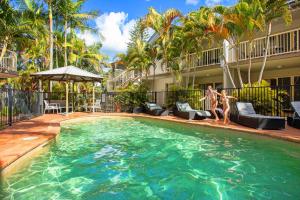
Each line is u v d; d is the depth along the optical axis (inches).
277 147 246.2
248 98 434.6
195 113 435.8
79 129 377.7
